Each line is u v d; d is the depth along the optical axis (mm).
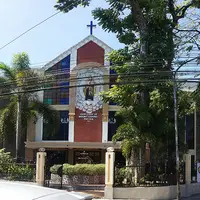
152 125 21141
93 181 24094
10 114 29734
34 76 29062
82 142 32969
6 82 28750
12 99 30078
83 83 33469
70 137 33719
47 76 27281
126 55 22453
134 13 22516
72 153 34281
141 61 21016
